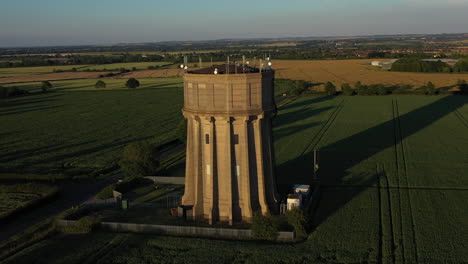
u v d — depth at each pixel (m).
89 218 45.25
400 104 139.50
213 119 44.94
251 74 43.91
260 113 44.75
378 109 130.38
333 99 156.88
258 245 40.97
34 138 97.50
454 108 127.88
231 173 45.59
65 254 39.28
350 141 87.88
